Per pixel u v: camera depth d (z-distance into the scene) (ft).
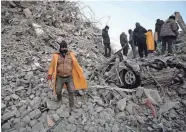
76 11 37.65
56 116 15.21
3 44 24.17
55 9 34.71
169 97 21.22
